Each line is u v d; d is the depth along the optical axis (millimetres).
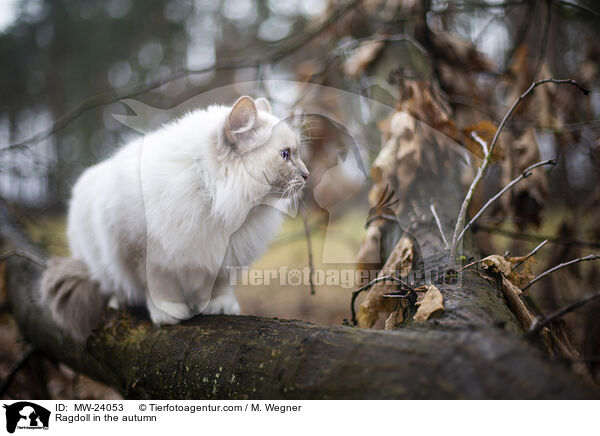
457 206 2598
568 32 4199
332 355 1469
